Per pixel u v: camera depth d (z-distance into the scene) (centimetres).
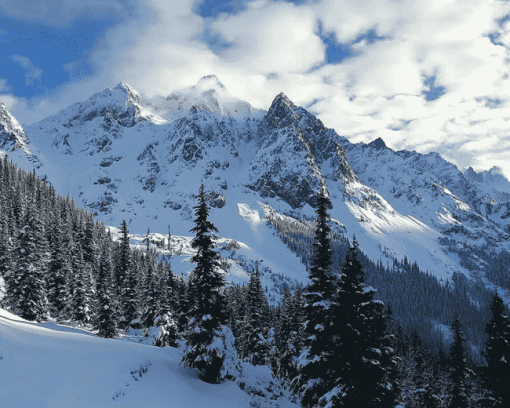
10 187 14162
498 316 2745
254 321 5100
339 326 2081
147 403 2014
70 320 6375
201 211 3041
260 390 3188
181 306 5416
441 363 8144
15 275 5662
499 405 2606
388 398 2097
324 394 2169
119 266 7650
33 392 1742
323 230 2708
